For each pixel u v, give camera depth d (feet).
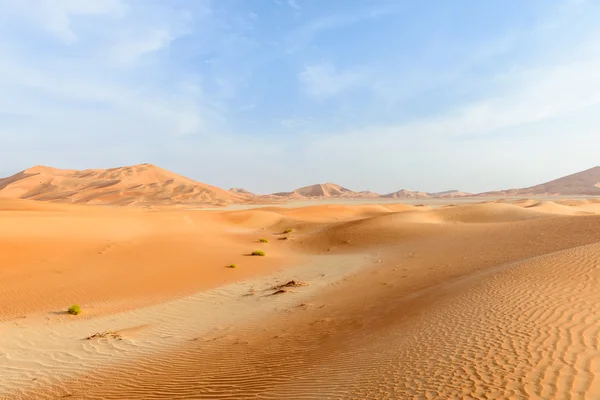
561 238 86.69
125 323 46.09
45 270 69.77
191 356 34.35
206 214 209.77
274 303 54.13
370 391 20.24
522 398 16.75
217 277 72.23
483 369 20.54
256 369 28.71
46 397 27.53
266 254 101.30
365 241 121.49
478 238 101.55
